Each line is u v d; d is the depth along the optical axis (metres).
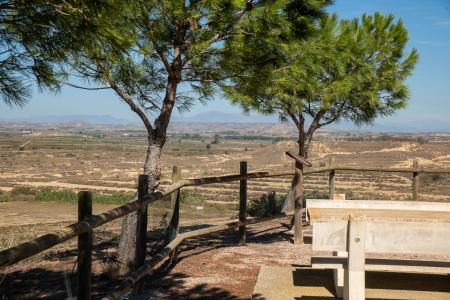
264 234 8.71
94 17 3.06
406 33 10.66
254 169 75.50
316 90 9.55
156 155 6.31
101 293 5.21
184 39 5.43
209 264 6.21
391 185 55.56
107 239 8.95
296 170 7.64
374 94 10.33
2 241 8.95
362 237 3.39
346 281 3.62
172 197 6.03
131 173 84.88
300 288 4.48
